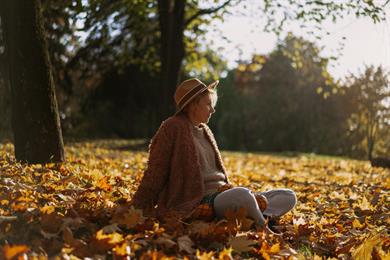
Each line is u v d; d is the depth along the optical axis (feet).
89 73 73.67
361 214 21.56
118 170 30.73
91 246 12.41
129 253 12.05
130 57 66.33
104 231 13.47
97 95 96.48
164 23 53.11
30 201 15.62
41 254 11.71
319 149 112.16
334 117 107.76
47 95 24.14
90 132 92.43
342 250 15.43
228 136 130.62
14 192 16.40
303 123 116.67
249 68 60.18
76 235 13.46
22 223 13.29
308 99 114.93
